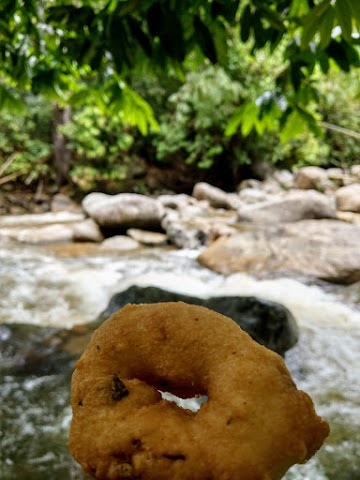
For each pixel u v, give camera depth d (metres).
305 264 5.80
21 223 9.80
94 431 0.73
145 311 0.87
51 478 1.97
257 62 12.97
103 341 0.85
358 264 5.55
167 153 14.94
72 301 4.85
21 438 2.26
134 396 0.76
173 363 0.80
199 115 13.58
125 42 2.13
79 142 13.73
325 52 2.42
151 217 9.03
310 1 2.20
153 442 0.69
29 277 5.76
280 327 3.37
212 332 0.81
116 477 0.67
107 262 6.82
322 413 2.55
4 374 2.89
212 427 0.69
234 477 0.64
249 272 5.94
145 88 14.16
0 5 2.46
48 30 2.75
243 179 15.26
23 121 13.82
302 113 2.77
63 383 2.81
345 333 3.84
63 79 3.23
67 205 13.34
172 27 1.97
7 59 3.11
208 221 9.15
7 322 3.99
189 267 6.60
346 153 15.78
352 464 2.08
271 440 0.67
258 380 0.72
